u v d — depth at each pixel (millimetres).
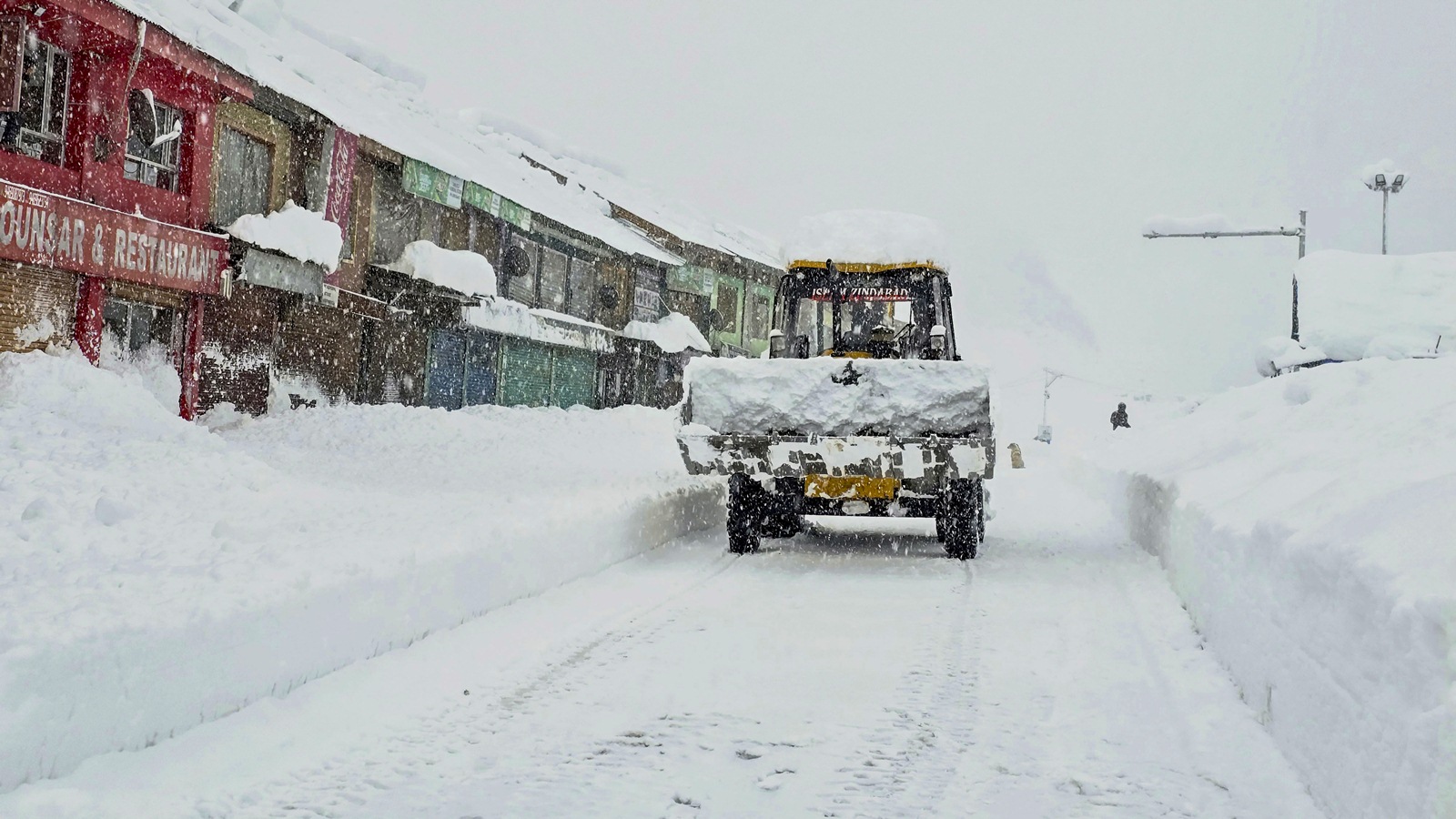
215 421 19422
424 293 25250
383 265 24453
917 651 7062
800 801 4500
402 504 9914
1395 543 3863
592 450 20938
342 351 24000
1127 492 14383
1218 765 4852
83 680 4379
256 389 21328
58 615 4738
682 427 10867
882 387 10578
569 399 35312
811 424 10648
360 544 7289
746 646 7141
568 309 34562
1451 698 3033
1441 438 5715
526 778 4719
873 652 7023
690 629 7637
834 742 5246
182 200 18891
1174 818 4297
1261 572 5516
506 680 6234
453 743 5148
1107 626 7797
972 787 4656
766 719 5590
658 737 5289
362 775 4707
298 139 21953
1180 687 6074
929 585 9617
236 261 19797
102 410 12250
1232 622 6195
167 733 4812
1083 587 9531
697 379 10883
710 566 10625
